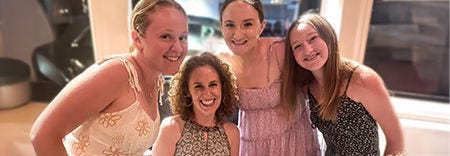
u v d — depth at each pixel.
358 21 1.46
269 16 1.61
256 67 1.21
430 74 1.72
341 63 1.15
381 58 1.70
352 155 1.18
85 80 0.85
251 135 1.24
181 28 0.92
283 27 1.62
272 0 1.58
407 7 1.61
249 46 1.15
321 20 1.11
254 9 1.12
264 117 1.22
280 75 1.21
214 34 1.64
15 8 1.70
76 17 1.66
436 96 1.75
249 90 1.20
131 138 0.95
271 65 1.21
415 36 1.67
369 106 1.12
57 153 0.83
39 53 1.75
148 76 0.98
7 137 1.51
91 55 1.70
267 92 1.20
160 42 0.90
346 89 1.13
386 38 1.67
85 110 0.84
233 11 1.11
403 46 1.68
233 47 1.15
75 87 0.84
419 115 1.64
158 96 1.10
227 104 1.15
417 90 1.75
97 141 0.94
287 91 1.19
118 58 0.92
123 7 1.43
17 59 1.76
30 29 1.72
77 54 1.72
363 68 1.14
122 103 0.91
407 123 1.60
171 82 1.14
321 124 1.21
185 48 0.95
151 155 1.20
